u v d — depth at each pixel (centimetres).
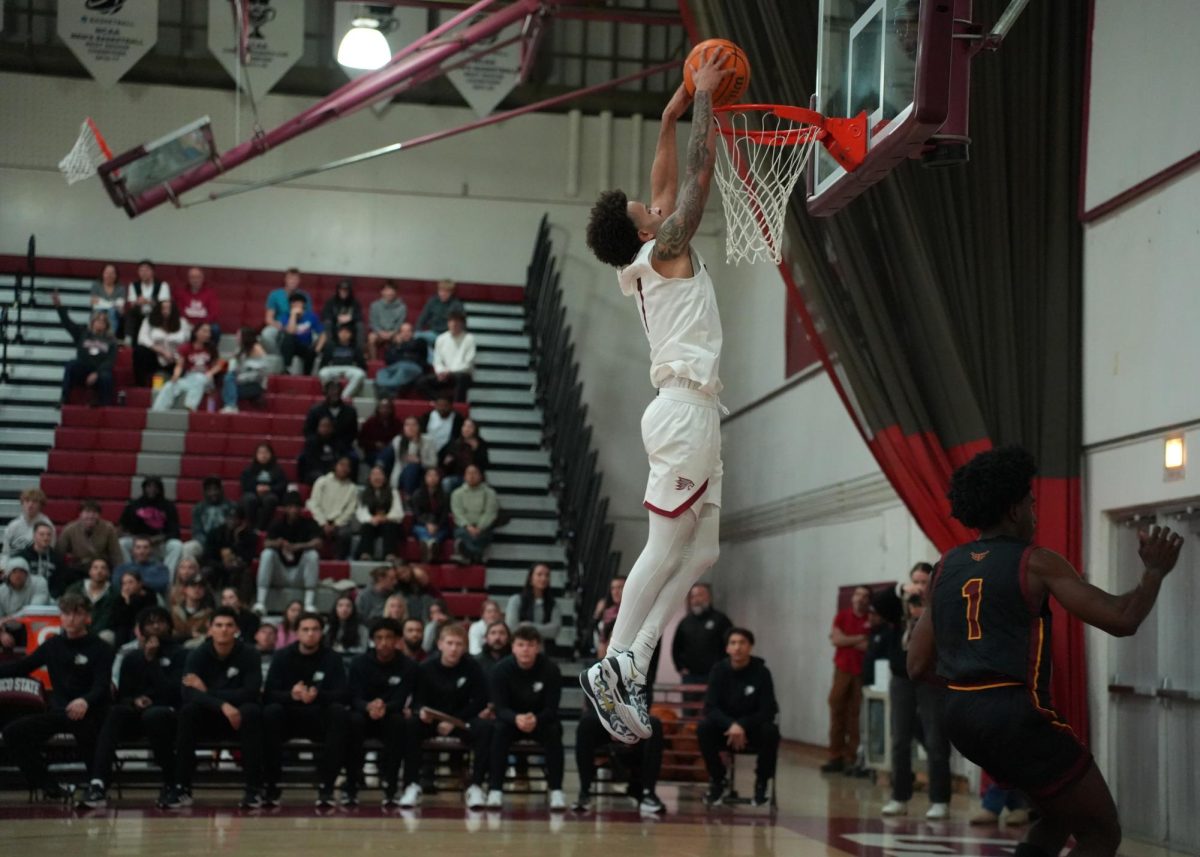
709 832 856
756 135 600
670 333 410
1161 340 884
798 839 830
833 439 1475
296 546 1382
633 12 1616
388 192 1984
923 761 1184
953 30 538
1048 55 1005
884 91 568
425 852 718
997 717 414
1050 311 985
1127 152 929
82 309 1855
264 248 1952
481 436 1747
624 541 1920
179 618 1152
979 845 809
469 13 1458
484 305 1962
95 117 1909
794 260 936
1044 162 998
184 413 1650
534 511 1633
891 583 1300
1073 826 417
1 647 1027
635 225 425
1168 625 882
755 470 1762
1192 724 847
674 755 1197
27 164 1898
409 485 1538
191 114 1925
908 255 942
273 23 1855
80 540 1276
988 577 427
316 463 1564
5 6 1869
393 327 1852
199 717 936
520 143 2002
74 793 939
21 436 1612
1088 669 952
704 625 1295
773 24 866
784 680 1622
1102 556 954
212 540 1362
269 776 947
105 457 1589
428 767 1081
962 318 964
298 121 1479
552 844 769
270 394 1722
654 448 407
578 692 1332
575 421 1609
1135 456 913
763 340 1739
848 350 930
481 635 1255
